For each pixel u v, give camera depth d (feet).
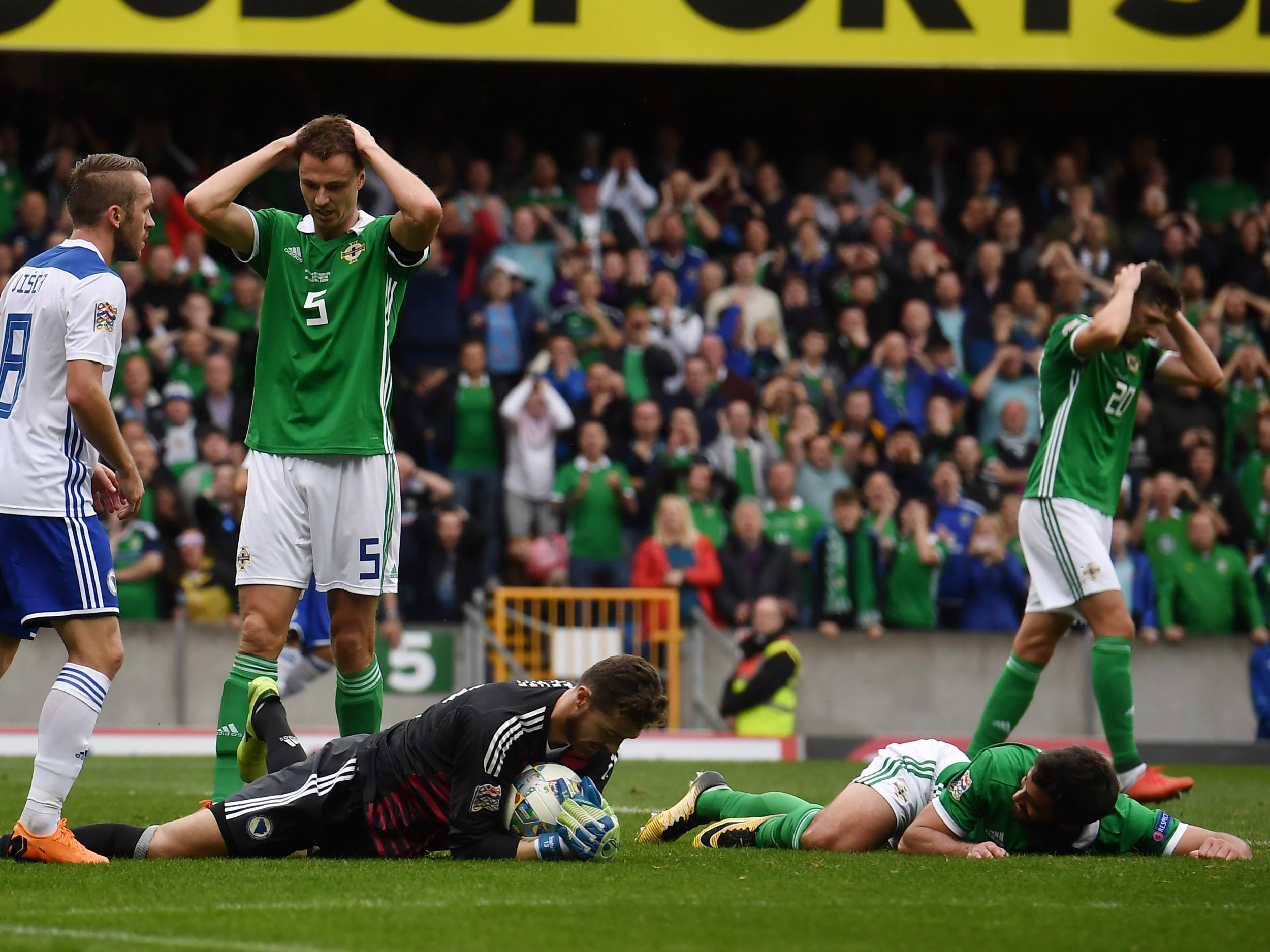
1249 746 156.46
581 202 195.62
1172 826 64.03
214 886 51.96
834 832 64.08
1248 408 180.04
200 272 183.73
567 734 59.77
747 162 208.64
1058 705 158.51
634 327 177.88
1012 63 177.27
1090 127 221.25
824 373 181.98
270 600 70.33
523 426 168.25
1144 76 220.43
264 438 70.69
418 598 160.04
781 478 165.07
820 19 177.17
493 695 59.00
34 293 59.67
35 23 170.09
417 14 173.68
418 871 55.47
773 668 152.46
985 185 203.10
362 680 72.54
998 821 63.46
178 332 175.83
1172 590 163.32
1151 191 207.62
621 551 163.73
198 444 164.66
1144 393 180.65
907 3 177.47
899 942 43.88
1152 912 49.39
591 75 218.79
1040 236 201.67
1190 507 166.40
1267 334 193.67
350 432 70.03
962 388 179.52
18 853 57.41
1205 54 177.17
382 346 70.95
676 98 220.02
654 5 176.24
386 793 59.21
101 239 61.67
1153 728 160.35
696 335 183.01
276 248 70.85
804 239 194.18
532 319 181.37
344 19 172.86
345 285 70.38
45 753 57.93
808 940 43.93
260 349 71.20
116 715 152.66
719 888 53.21
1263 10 177.06
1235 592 163.84
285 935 43.65
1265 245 201.77
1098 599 83.25
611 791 105.09
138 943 42.27
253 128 213.05
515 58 174.81
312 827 59.06
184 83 212.64
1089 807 61.21
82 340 58.65
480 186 193.47
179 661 153.58
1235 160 222.07
